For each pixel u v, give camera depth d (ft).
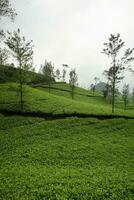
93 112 169.17
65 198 63.87
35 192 66.85
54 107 172.04
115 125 149.28
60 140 119.65
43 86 350.64
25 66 160.97
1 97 183.83
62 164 93.09
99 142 120.37
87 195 65.98
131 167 92.53
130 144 120.26
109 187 71.56
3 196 64.03
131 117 169.68
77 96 325.21
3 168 85.97
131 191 70.08
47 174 80.79
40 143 114.93
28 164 91.04
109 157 102.68
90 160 98.22
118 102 351.25
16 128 133.39
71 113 162.09
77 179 77.05
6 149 106.32
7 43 157.48
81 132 133.39
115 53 178.50
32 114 157.58
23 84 168.76
